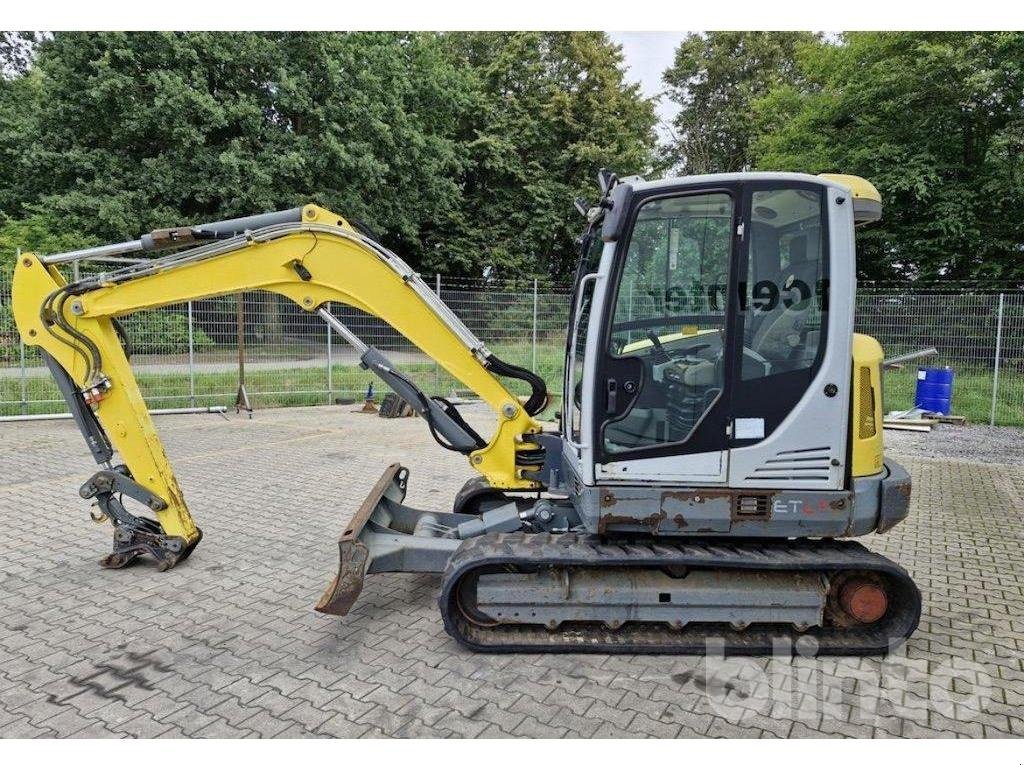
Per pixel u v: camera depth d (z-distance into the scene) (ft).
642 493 11.88
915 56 57.82
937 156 58.34
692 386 12.01
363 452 29.45
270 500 21.84
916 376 40.37
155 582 15.20
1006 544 18.49
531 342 43.83
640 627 12.73
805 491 11.87
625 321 11.98
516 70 90.48
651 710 10.48
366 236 14.94
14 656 11.85
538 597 12.27
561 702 10.66
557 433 15.44
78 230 57.41
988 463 28.91
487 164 85.46
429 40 82.33
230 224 14.85
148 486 15.61
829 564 11.82
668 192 11.75
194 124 59.98
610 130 92.12
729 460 11.91
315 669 11.55
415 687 11.02
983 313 39.27
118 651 12.09
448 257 86.89
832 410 11.82
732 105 114.73
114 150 60.23
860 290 44.65
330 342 42.55
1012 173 53.62
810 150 67.36
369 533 13.80
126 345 16.57
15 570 15.81
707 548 12.31
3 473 24.45
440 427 15.31
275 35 63.36
